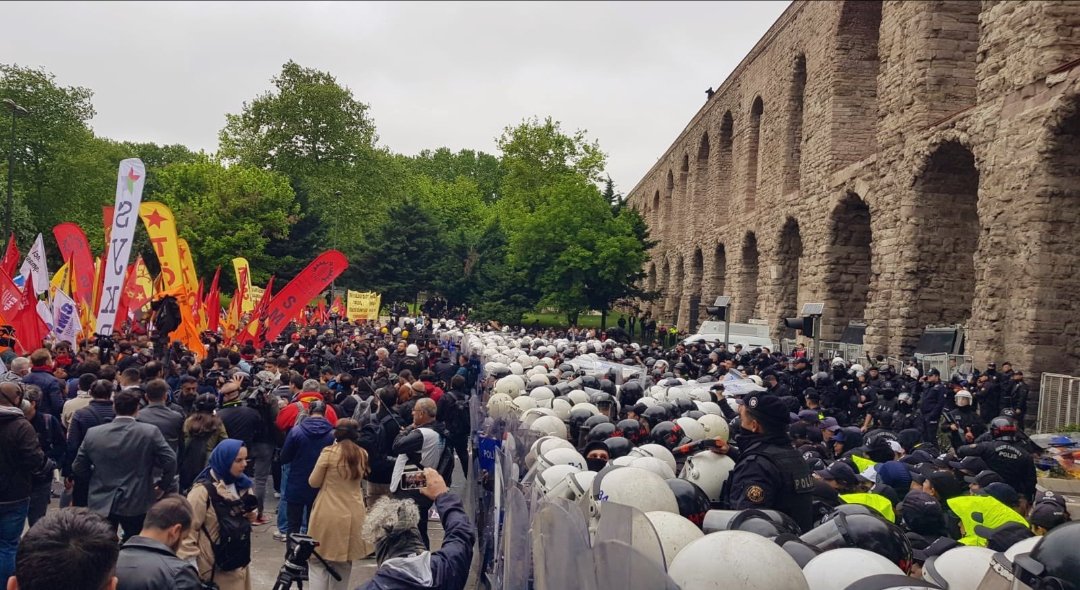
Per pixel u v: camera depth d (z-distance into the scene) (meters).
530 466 6.11
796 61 33.34
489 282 55.72
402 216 56.72
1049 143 16.38
